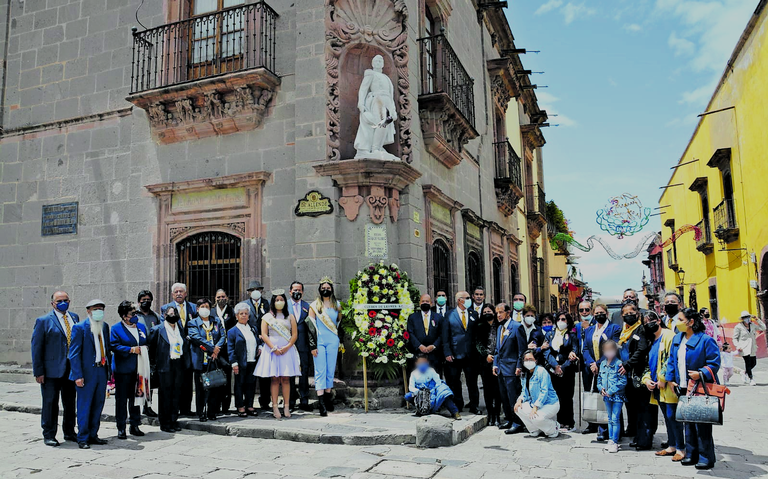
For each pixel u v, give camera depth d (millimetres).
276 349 8195
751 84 17188
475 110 16422
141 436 7582
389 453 6609
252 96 10359
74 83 12445
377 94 10016
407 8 10891
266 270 10227
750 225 17969
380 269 9242
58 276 12000
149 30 11219
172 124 11117
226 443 7133
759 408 9875
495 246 17219
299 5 10406
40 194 12430
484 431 7934
